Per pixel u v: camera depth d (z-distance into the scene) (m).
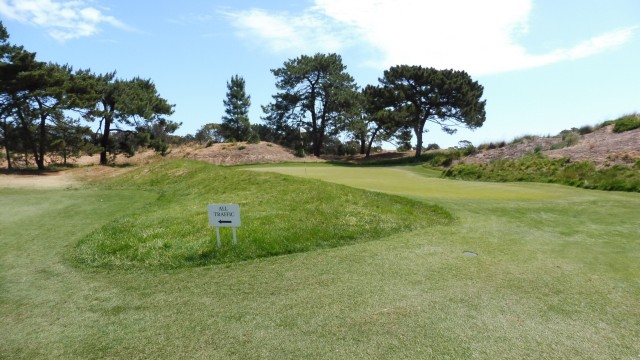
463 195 10.90
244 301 4.52
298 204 8.99
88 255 6.43
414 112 43.28
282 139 50.31
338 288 4.77
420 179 16.12
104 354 3.54
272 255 6.27
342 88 45.56
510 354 3.32
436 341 3.53
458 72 42.19
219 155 40.09
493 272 5.13
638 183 11.75
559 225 7.50
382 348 3.45
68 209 10.55
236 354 3.45
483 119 42.81
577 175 14.56
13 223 8.89
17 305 4.62
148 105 35.41
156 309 4.41
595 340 3.52
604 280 4.81
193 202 10.50
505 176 17.50
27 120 28.66
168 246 6.64
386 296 4.48
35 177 21.66
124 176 18.19
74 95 28.75
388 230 7.36
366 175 18.22
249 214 8.27
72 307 4.54
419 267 5.39
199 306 4.44
